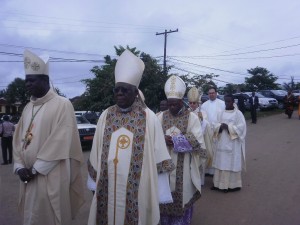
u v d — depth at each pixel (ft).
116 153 10.55
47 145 11.15
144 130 10.62
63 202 11.53
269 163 30.86
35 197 11.30
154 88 49.70
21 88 164.96
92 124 47.16
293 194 21.53
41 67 11.64
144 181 10.50
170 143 14.96
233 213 18.37
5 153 38.32
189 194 15.21
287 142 42.68
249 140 45.42
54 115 11.55
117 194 10.48
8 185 26.45
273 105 90.12
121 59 10.83
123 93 10.59
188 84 55.62
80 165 12.42
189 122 15.30
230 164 22.24
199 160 15.35
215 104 26.76
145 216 10.53
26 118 11.97
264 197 21.09
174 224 15.26
